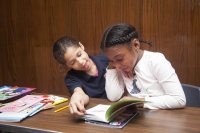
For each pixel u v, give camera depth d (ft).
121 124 3.27
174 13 6.73
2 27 9.02
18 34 8.85
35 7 8.36
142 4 7.02
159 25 6.95
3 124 3.62
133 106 3.71
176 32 6.81
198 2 6.46
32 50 8.77
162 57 4.28
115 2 7.31
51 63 8.55
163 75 3.99
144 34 7.14
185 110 3.69
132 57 4.06
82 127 3.31
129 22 7.24
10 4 8.70
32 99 4.58
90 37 7.80
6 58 9.24
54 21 8.20
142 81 4.32
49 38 8.39
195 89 4.49
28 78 9.06
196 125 3.16
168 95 3.85
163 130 3.06
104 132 3.11
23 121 3.66
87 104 4.18
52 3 8.09
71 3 7.84
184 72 6.93
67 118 3.68
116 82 4.64
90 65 5.24
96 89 5.23
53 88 8.71
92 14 7.64
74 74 5.26
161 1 6.81
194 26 6.61
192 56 6.77
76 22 7.90
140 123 3.30
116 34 3.79
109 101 4.33
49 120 3.64
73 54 4.89
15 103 4.41
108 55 3.90
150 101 3.73
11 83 9.38
